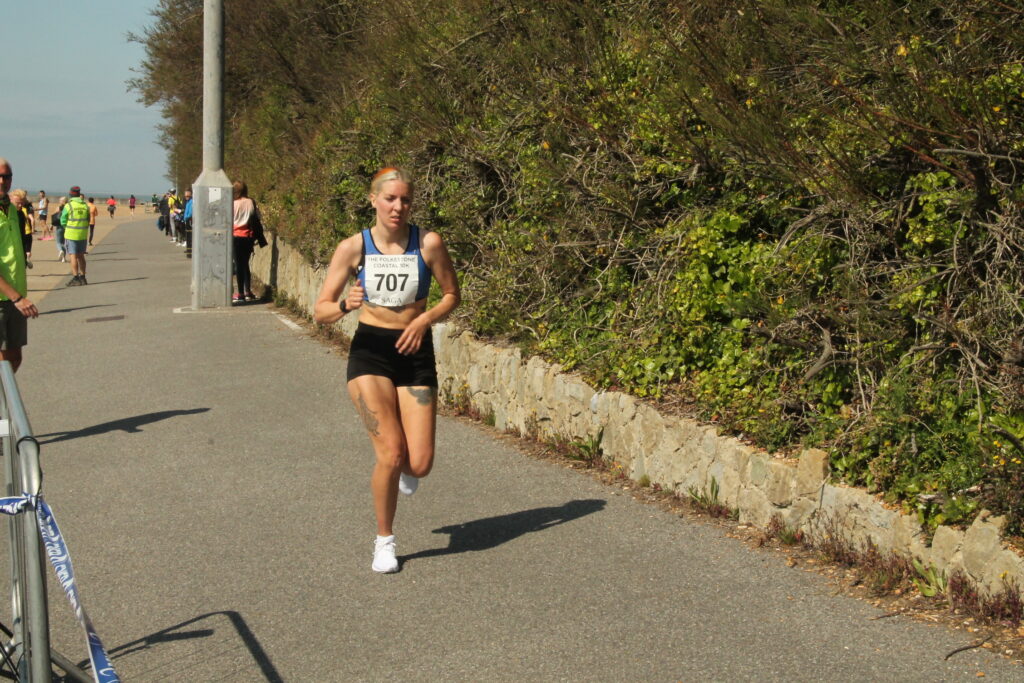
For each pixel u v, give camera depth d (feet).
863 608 14.38
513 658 13.24
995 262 17.17
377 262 16.15
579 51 29.12
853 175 19.17
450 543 17.71
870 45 20.34
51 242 136.36
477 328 28.99
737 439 18.51
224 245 53.26
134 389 32.91
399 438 16.19
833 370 18.56
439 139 34.04
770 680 12.42
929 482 15.01
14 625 11.39
